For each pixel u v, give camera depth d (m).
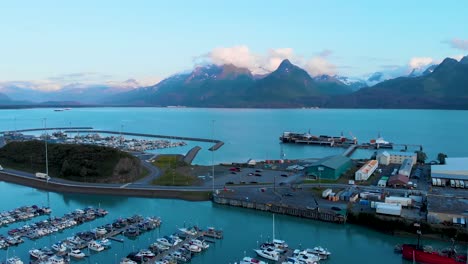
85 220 103.44
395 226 93.00
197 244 84.69
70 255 80.75
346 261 78.94
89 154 154.25
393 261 78.94
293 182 137.88
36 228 95.62
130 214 109.56
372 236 92.56
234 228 98.25
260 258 80.00
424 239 88.81
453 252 77.38
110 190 132.25
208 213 110.56
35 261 77.88
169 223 101.88
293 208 106.62
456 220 88.88
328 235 93.38
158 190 130.38
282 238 91.44
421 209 101.81
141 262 76.44
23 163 172.88
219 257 80.81
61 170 151.12
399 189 124.31
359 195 116.69
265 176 149.88
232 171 160.25
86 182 142.25
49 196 130.12
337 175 144.12
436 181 130.50
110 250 84.19
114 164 145.88
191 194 126.31
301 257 78.06
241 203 115.00
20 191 137.25
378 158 175.38
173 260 77.44
